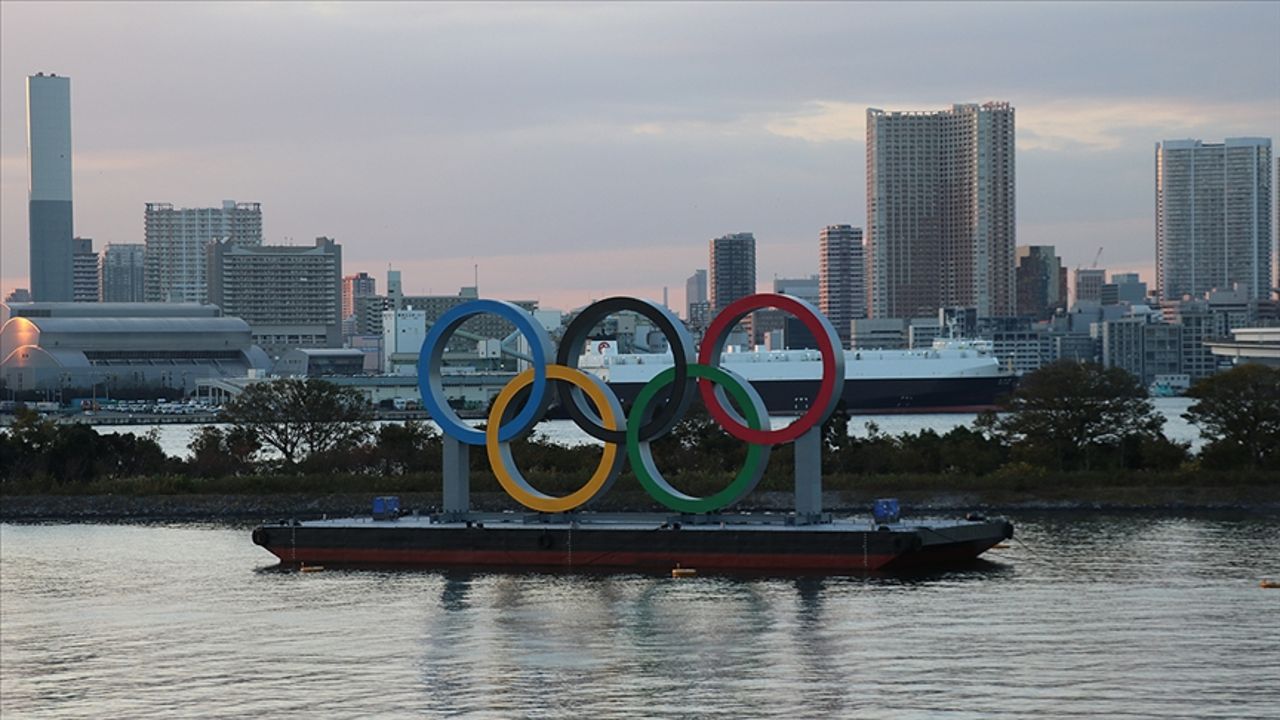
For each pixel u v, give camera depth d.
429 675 96.19
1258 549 142.88
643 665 97.31
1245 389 195.62
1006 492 183.88
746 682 92.12
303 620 116.00
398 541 144.50
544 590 126.25
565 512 147.25
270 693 92.88
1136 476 187.62
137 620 118.06
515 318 144.00
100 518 190.88
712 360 140.00
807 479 139.12
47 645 108.94
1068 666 94.56
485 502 185.75
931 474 192.38
